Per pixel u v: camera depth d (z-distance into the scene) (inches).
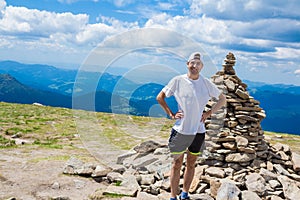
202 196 188.2
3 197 186.2
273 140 479.8
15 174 228.4
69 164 241.6
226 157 228.2
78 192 200.4
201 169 217.3
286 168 243.0
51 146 353.1
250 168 226.4
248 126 243.9
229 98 250.2
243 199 182.4
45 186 207.6
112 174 221.5
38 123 507.2
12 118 535.2
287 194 196.2
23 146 347.6
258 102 256.8
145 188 204.5
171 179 175.5
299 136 539.5
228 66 261.7
